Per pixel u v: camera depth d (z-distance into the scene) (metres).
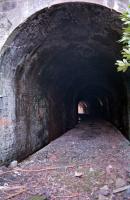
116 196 3.71
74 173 4.85
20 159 6.48
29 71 7.06
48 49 6.98
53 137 10.45
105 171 4.82
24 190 4.06
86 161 5.74
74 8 5.15
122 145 7.68
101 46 7.08
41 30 5.77
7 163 5.61
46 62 7.75
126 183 4.14
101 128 13.23
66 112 13.83
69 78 11.61
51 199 3.71
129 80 7.84
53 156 6.38
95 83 15.41
